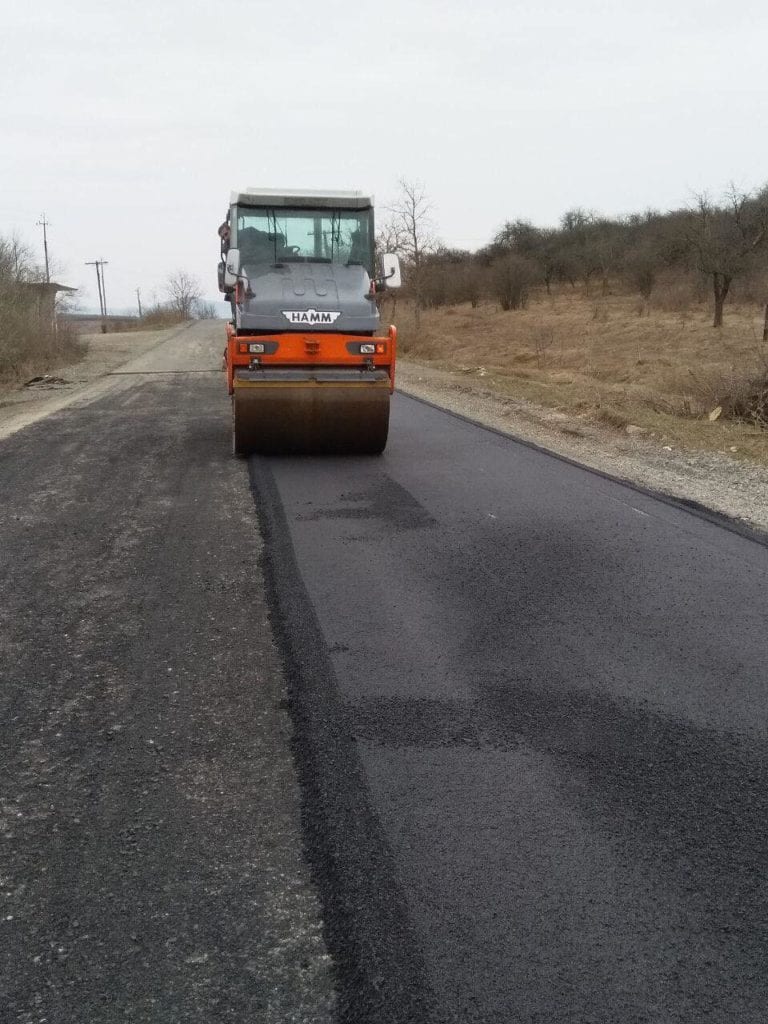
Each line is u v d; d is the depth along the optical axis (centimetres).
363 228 984
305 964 222
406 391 1656
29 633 443
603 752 327
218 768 316
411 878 255
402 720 351
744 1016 205
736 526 648
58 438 1092
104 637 437
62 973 220
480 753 326
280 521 662
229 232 985
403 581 521
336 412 916
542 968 220
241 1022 204
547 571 540
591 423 1202
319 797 296
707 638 436
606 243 5550
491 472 856
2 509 709
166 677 391
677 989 214
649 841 273
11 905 245
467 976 218
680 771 315
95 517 679
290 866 261
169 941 230
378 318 938
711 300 4069
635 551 582
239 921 238
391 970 219
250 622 456
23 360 2278
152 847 271
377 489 781
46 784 307
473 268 5475
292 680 387
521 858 264
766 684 386
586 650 421
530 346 3100
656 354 2541
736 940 230
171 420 1252
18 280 2628
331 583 518
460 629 446
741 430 1131
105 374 2148
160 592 503
